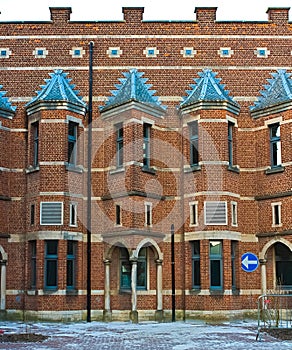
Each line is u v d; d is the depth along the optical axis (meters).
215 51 24.91
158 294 22.22
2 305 22.34
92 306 22.33
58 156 22.20
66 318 21.34
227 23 25.17
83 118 23.25
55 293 21.31
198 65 24.73
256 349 13.48
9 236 22.83
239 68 24.72
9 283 22.58
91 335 16.81
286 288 22.41
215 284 21.69
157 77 24.55
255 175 23.52
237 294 21.98
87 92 24.34
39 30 24.97
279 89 23.75
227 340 15.39
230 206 22.27
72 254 22.30
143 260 22.66
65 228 21.86
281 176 22.58
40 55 24.73
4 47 24.81
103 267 22.59
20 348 13.74
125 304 22.28
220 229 21.80
